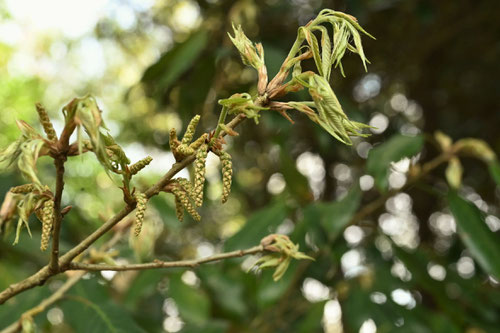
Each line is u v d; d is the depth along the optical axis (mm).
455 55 1716
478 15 1516
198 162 444
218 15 1160
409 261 938
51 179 1336
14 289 485
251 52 467
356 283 1013
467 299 978
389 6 1230
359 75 1659
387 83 1788
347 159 1751
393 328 925
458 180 847
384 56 1637
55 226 469
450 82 1802
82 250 484
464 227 815
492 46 1646
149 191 459
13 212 577
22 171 432
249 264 1104
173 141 456
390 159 827
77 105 431
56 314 925
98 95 2359
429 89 1829
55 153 442
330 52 457
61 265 484
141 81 1029
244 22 1132
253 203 2031
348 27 460
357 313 962
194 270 1021
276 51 872
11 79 2451
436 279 940
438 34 1573
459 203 832
